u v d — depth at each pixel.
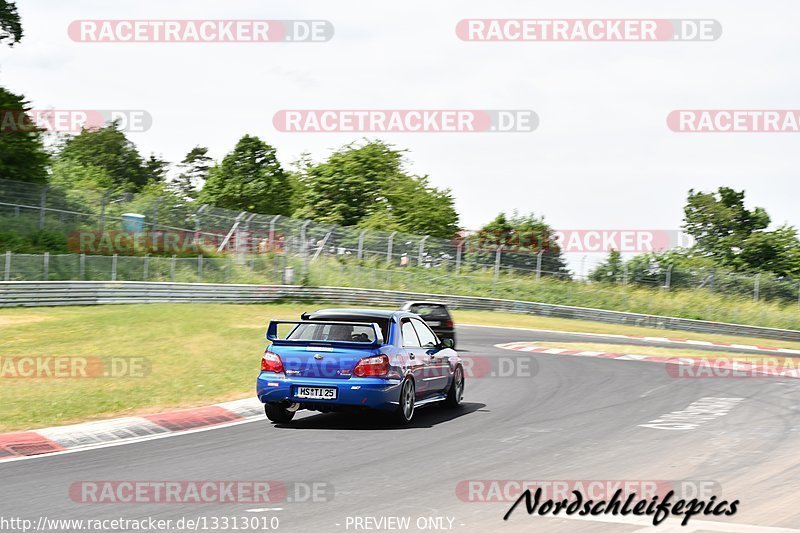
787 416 13.77
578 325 43.72
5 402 12.89
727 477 8.98
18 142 44.91
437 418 13.07
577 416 13.49
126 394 13.98
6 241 35.88
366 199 70.00
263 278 42.41
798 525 7.08
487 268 51.62
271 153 75.12
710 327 46.78
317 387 11.81
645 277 53.00
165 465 9.29
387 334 12.34
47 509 7.36
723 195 76.31
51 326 23.41
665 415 13.72
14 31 47.34
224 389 15.04
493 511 7.43
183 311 30.59
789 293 52.81
